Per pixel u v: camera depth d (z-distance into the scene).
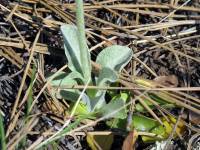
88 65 0.21
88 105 0.21
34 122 0.20
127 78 0.23
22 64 0.23
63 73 0.22
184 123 0.21
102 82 0.21
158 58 0.24
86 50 0.20
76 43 0.22
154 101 0.22
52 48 0.23
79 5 0.19
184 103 0.22
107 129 0.21
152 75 0.24
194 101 0.22
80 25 0.19
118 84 0.22
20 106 0.21
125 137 0.21
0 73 0.23
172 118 0.22
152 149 0.20
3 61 0.23
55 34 0.24
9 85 0.22
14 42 0.23
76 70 0.22
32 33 0.24
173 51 0.24
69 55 0.22
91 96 0.22
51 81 0.21
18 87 0.22
